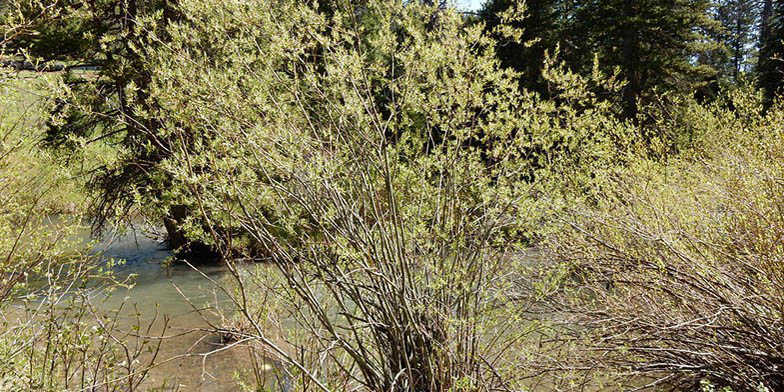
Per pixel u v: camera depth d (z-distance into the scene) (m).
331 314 4.65
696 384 4.51
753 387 3.91
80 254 4.07
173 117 3.41
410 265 4.02
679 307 4.61
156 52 3.75
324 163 3.62
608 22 21.00
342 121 3.72
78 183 10.20
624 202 5.57
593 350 4.39
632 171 5.88
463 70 3.79
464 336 4.00
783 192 4.68
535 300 4.32
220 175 3.29
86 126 9.97
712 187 5.34
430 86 4.11
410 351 3.98
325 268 3.76
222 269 11.67
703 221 4.93
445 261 4.04
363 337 4.24
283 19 3.83
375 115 3.74
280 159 3.64
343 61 3.56
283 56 3.77
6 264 3.87
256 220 3.65
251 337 3.35
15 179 4.48
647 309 4.82
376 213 3.74
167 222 11.92
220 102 3.46
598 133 4.36
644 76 21.14
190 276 11.13
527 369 4.25
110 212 10.76
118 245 13.94
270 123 3.63
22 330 3.72
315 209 3.81
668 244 4.41
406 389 3.84
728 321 4.27
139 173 10.23
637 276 4.88
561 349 4.60
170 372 5.78
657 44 21.89
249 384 5.09
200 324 7.66
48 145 8.45
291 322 5.06
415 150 4.27
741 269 4.52
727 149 6.80
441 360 3.84
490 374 4.14
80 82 10.02
